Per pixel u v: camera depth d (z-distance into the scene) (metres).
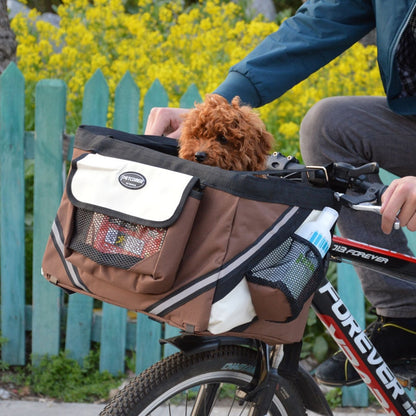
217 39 4.49
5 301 3.17
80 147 1.41
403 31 1.67
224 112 1.48
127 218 1.23
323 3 1.87
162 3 6.39
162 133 1.71
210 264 1.19
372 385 1.68
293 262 1.23
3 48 3.71
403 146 1.88
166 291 1.22
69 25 5.18
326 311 1.61
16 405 2.89
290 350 1.48
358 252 1.58
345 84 3.89
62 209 1.37
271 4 7.46
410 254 1.88
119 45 4.88
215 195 1.21
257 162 1.54
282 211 1.24
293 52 1.85
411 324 1.85
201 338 1.48
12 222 3.10
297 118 3.83
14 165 3.05
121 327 3.16
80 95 3.95
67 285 1.38
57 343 3.18
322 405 1.69
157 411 1.67
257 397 1.55
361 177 1.42
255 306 1.23
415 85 1.80
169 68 4.04
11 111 3.00
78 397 3.00
